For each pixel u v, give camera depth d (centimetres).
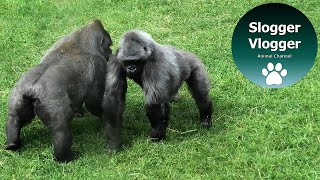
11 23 812
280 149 512
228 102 606
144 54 495
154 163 501
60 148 496
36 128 566
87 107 562
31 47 751
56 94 498
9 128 512
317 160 488
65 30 796
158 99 510
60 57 539
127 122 579
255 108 589
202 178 470
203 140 532
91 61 553
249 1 848
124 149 523
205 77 559
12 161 505
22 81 504
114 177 475
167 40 754
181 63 539
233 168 482
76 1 891
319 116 557
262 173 473
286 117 561
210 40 752
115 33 782
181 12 835
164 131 532
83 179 474
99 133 555
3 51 739
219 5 848
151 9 850
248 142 521
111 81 520
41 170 491
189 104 613
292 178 464
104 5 875
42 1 885
